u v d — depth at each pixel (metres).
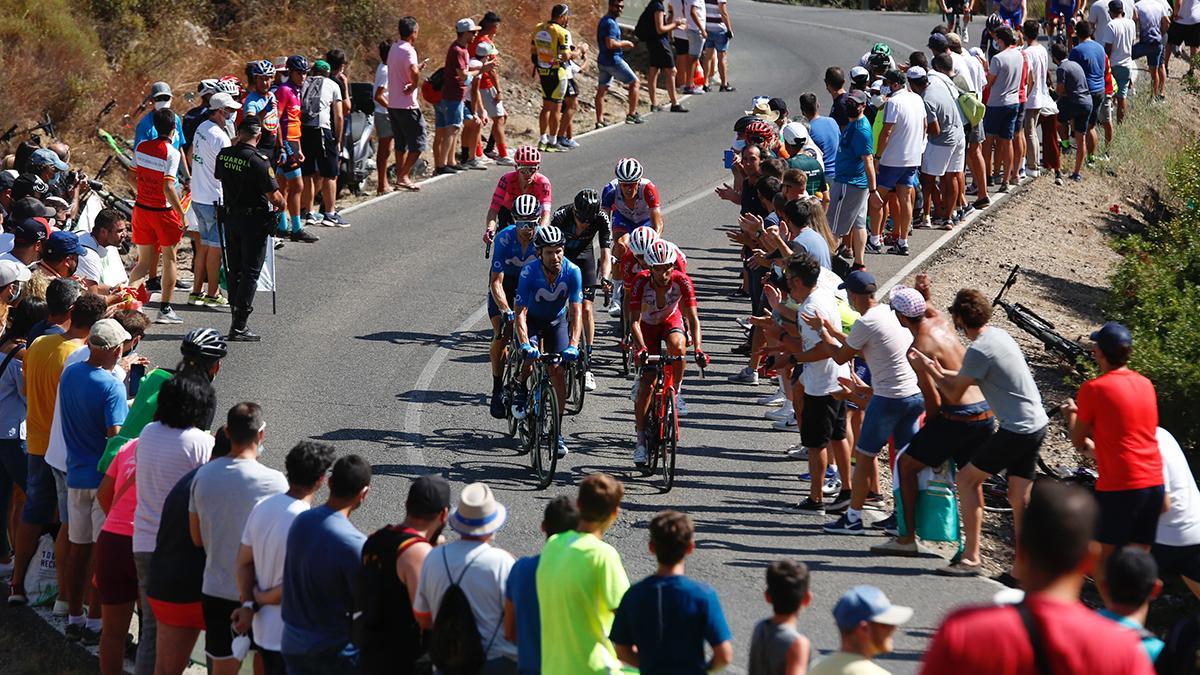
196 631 26.36
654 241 36.56
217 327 50.72
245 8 87.12
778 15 135.50
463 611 21.80
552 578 21.42
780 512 35.75
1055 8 100.75
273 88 60.94
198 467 26.09
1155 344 46.91
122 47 78.88
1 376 34.66
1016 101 69.38
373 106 70.81
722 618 20.62
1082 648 12.34
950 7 112.06
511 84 92.94
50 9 74.62
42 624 32.91
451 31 94.06
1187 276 55.62
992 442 31.22
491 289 40.84
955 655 12.48
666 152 80.81
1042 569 12.77
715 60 98.06
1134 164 81.12
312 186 64.19
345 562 22.69
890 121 58.25
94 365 30.62
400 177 72.06
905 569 32.31
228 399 43.44
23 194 46.06
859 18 132.12
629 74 86.75
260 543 23.81
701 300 55.41
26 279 38.12
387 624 22.56
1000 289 58.50
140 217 50.56
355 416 42.44
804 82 99.06
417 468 38.41
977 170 67.75
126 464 27.88
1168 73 105.81
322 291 55.44
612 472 38.47
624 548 33.31
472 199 70.56
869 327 32.72
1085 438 31.36
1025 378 30.95
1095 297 60.19
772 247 41.72
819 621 29.33
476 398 44.66
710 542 33.62
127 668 30.27
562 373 37.41
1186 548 31.69
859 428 37.94
